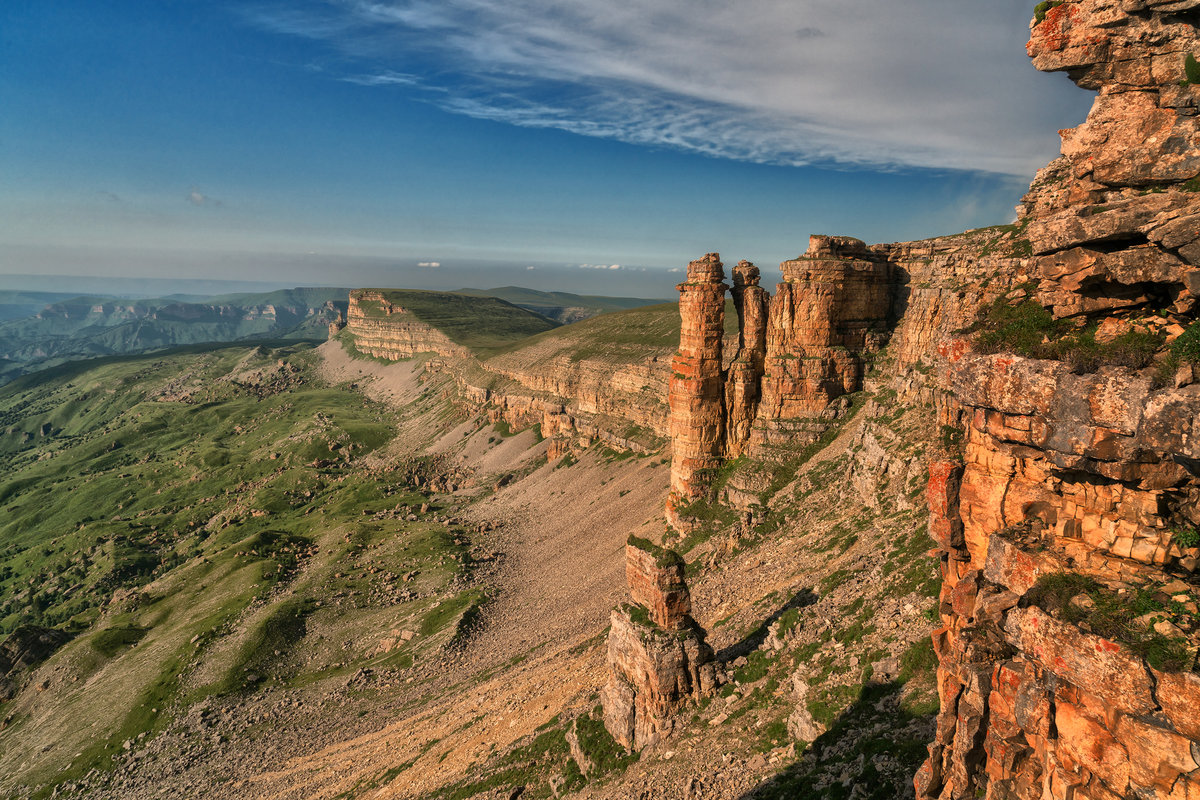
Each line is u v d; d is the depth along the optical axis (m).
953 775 20.73
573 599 116.69
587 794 46.88
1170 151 17.64
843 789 30.42
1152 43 17.97
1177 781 13.45
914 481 60.56
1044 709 16.55
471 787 57.41
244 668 129.12
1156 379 15.12
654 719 49.03
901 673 36.94
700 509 102.38
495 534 186.00
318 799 75.88
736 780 38.09
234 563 188.12
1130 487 16.38
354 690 114.38
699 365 103.94
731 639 57.19
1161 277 16.77
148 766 105.50
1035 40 19.98
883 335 106.31
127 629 164.00
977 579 21.23
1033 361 17.69
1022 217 58.12
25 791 109.12
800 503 85.12
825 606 51.31
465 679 101.06
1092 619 15.10
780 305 103.44
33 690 146.88
